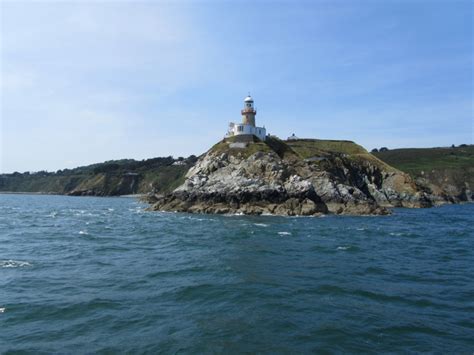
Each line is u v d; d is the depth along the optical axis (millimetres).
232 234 53031
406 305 22625
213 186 99562
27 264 32750
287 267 32188
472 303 23062
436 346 17203
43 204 141250
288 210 86500
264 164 101500
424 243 47469
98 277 28359
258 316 20594
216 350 16547
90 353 16188
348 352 16531
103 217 82938
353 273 30344
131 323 19453
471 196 188375
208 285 26234
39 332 18312
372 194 135125
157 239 48344
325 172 107438
